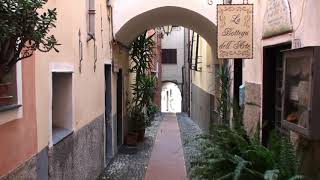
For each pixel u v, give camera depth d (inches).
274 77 265.9
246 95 323.6
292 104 173.8
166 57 1194.6
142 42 565.6
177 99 1475.1
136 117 568.1
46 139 206.1
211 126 233.3
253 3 297.7
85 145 297.4
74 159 263.6
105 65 403.2
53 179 216.5
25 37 115.7
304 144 176.1
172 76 1198.3
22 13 109.6
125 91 536.1
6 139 153.6
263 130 265.0
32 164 183.6
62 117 259.1
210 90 575.2
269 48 261.6
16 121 164.7
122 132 506.0
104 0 375.2
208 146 209.6
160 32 1091.3
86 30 301.7
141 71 578.2
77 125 272.7
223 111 359.9
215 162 192.1
